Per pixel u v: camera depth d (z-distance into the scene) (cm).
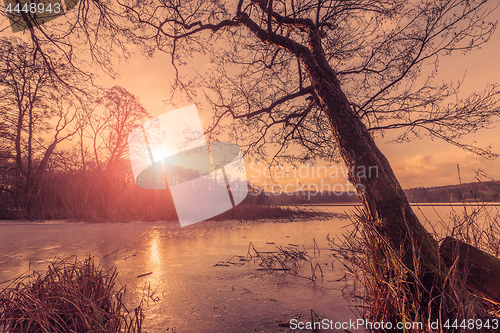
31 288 224
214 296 285
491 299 213
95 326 183
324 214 1420
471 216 235
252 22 423
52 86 470
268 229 857
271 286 317
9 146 1280
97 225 883
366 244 254
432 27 347
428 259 232
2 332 180
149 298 278
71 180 1327
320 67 351
